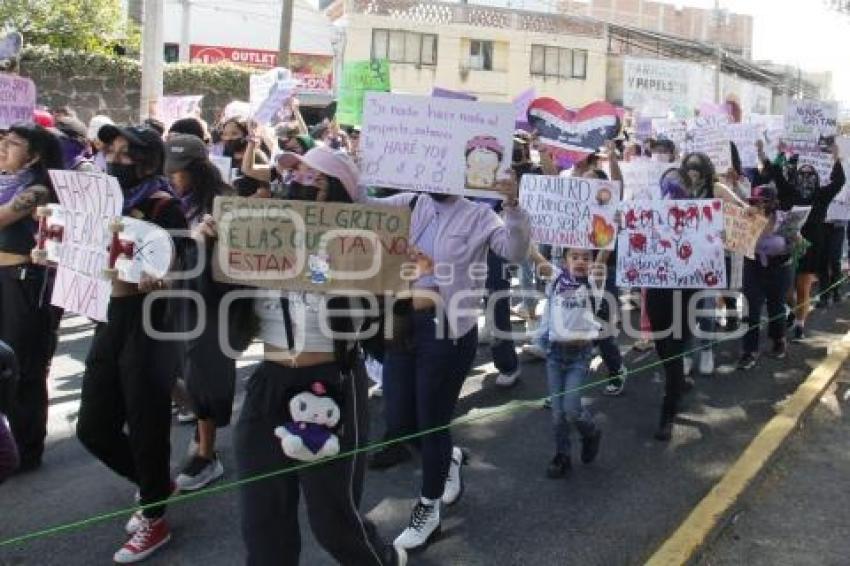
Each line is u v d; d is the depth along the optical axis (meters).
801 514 4.71
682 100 32.50
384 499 4.72
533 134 7.92
